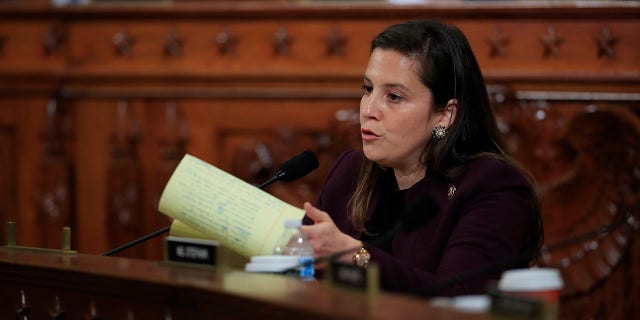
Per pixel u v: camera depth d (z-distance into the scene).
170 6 13.57
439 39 7.82
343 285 5.21
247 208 6.94
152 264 6.46
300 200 13.10
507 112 12.41
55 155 13.84
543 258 12.18
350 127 12.96
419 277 6.72
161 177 13.61
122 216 13.59
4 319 6.79
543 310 4.38
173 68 13.62
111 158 13.73
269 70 13.34
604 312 12.06
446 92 7.82
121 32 13.80
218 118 13.52
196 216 6.96
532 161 12.39
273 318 4.86
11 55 14.02
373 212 8.32
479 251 7.18
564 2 12.45
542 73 12.45
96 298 6.16
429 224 7.74
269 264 6.43
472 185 7.61
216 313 5.36
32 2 15.03
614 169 12.19
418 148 7.90
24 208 13.88
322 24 13.23
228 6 13.39
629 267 11.98
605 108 12.23
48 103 13.86
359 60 13.15
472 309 4.76
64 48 13.96
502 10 12.54
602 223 12.11
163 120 13.67
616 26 12.40
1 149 14.00
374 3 14.35
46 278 6.43
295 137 13.23
